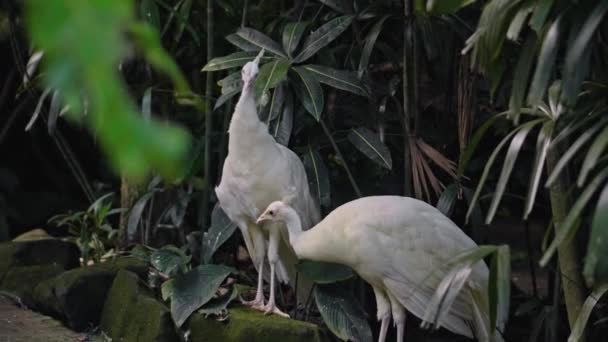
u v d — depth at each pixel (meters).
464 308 5.54
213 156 7.89
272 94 6.72
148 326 6.15
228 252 7.91
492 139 7.73
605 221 3.59
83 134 11.29
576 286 5.14
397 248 5.48
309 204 6.27
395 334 7.07
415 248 5.48
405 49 6.46
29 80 7.44
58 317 6.94
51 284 6.98
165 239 8.12
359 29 7.19
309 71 6.51
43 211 10.84
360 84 6.47
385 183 7.13
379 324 7.11
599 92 4.38
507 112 4.59
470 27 6.51
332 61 6.98
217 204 7.02
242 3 7.91
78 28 1.02
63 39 1.01
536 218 10.17
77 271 6.88
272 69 6.36
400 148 7.21
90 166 11.48
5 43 10.26
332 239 5.61
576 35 3.88
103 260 7.71
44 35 1.01
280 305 7.11
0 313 6.88
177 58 8.47
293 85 6.64
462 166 4.87
